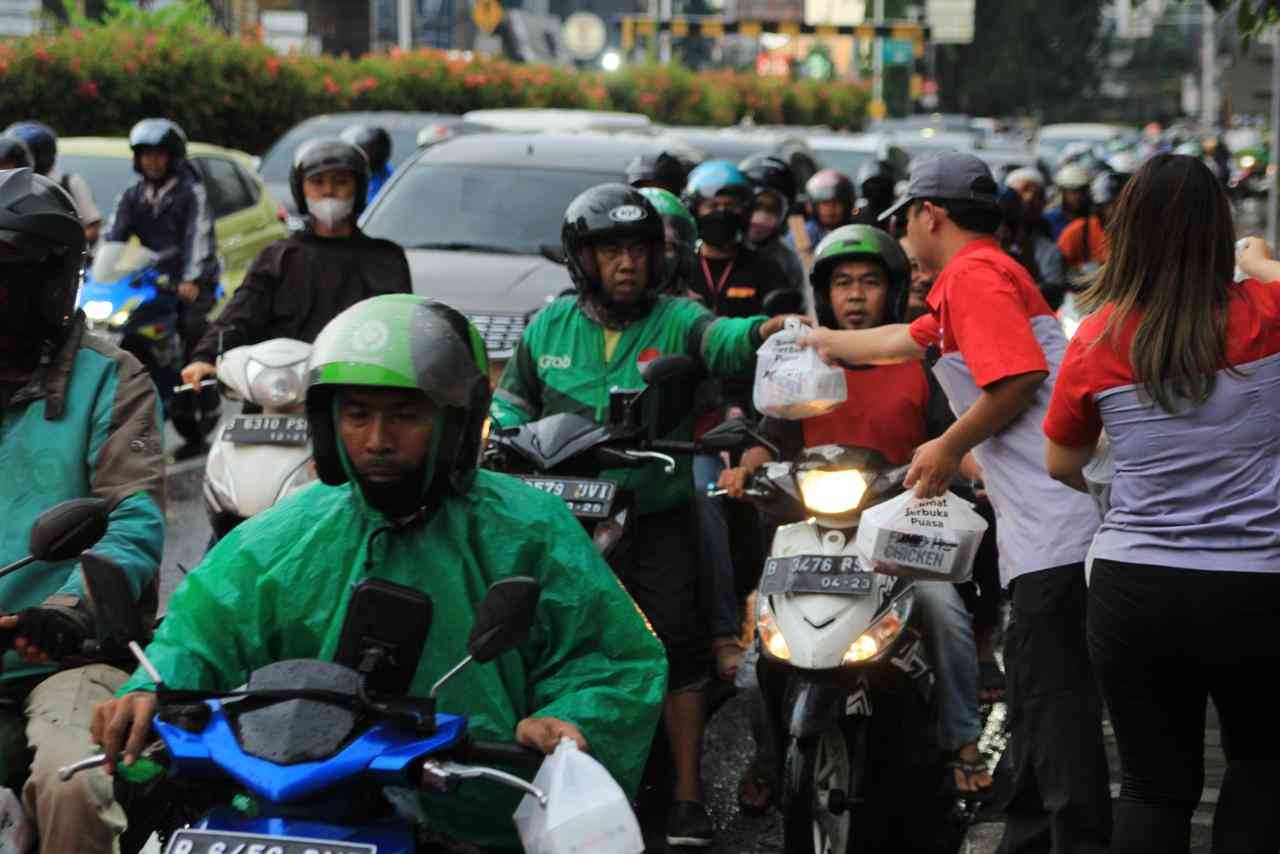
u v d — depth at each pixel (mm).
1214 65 176875
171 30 49875
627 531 11195
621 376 12148
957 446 9906
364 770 6082
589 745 6859
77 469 8664
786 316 11914
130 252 25266
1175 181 8586
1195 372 8492
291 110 52750
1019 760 10484
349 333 6660
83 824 7980
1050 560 9938
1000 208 10477
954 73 190500
